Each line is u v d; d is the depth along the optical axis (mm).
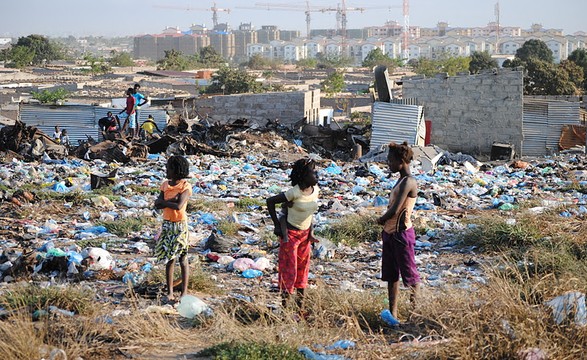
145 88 93000
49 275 9234
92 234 12070
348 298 7531
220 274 9734
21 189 16250
